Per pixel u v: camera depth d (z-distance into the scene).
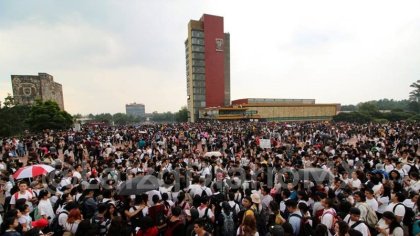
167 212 5.17
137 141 20.81
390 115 65.81
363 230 3.97
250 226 3.97
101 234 4.72
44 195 5.39
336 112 81.06
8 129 33.91
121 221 4.29
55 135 25.81
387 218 4.18
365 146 12.82
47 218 5.13
